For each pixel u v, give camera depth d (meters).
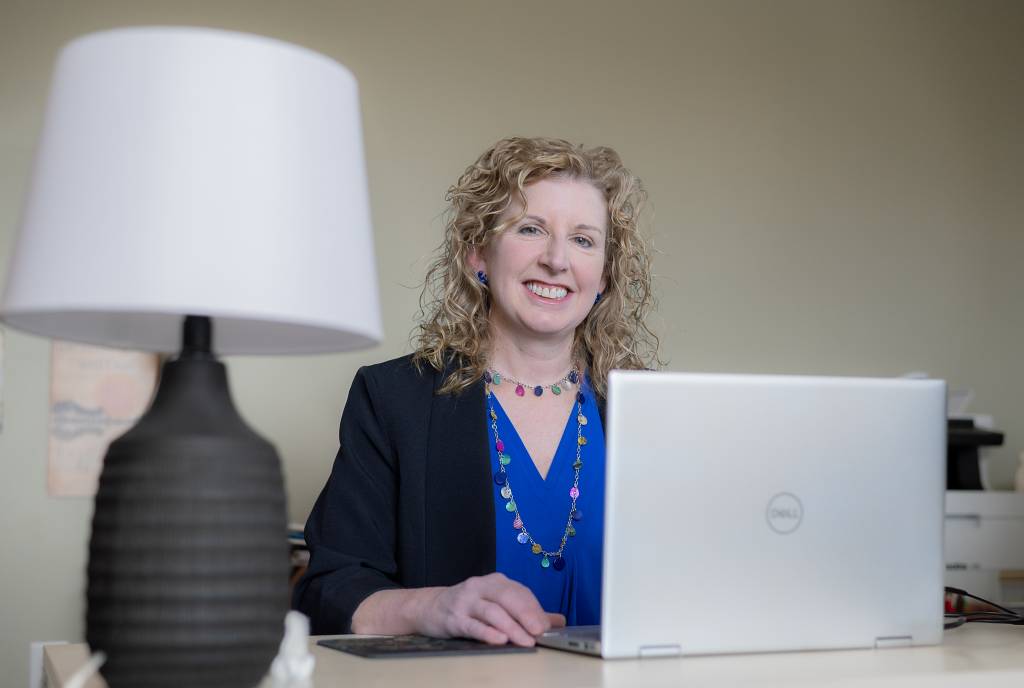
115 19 3.94
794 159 4.60
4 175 3.83
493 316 2.11
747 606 1.39
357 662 1.34
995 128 4.84
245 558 1.04
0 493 3.77
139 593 1.02
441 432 1.98
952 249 4.75
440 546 1.93
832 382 1.42
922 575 1.47
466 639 1.52
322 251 1.10
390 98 4.14
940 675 1.28
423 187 4.14
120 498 1.04
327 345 1.30
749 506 1.38
